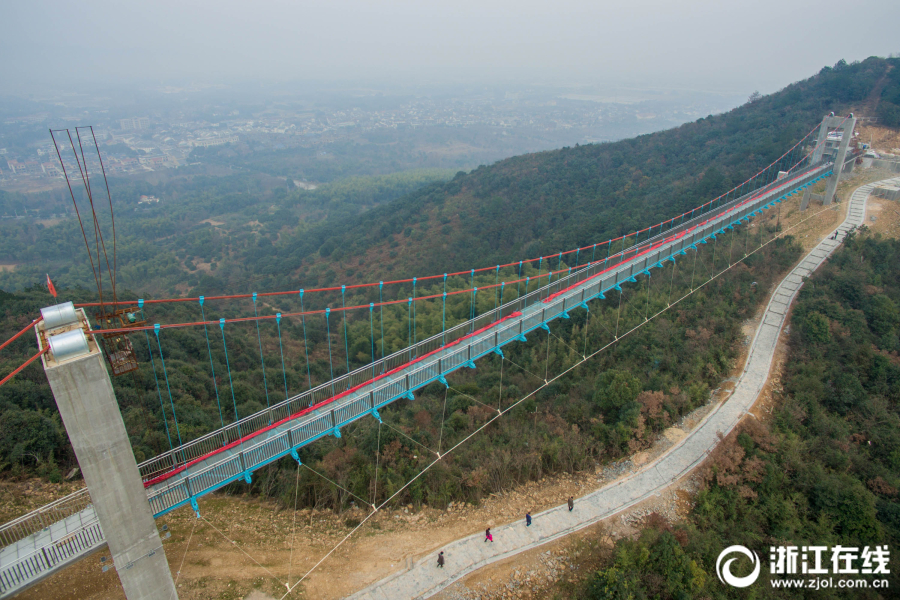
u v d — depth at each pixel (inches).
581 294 1354.6
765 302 1649.9
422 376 1044.5
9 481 911.7
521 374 1525.6
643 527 951.6
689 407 1252.5
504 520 965.8
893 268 1695.4
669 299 1653.5
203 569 837.2
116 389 1207.6
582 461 1086.4
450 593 826.8
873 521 943.0
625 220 2401.6
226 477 797.9
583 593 834.8
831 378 1320.1
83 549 638.5
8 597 588.4
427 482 1022.4
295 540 909.8
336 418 922.1
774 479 1029.2
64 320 570.9
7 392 1068.5
